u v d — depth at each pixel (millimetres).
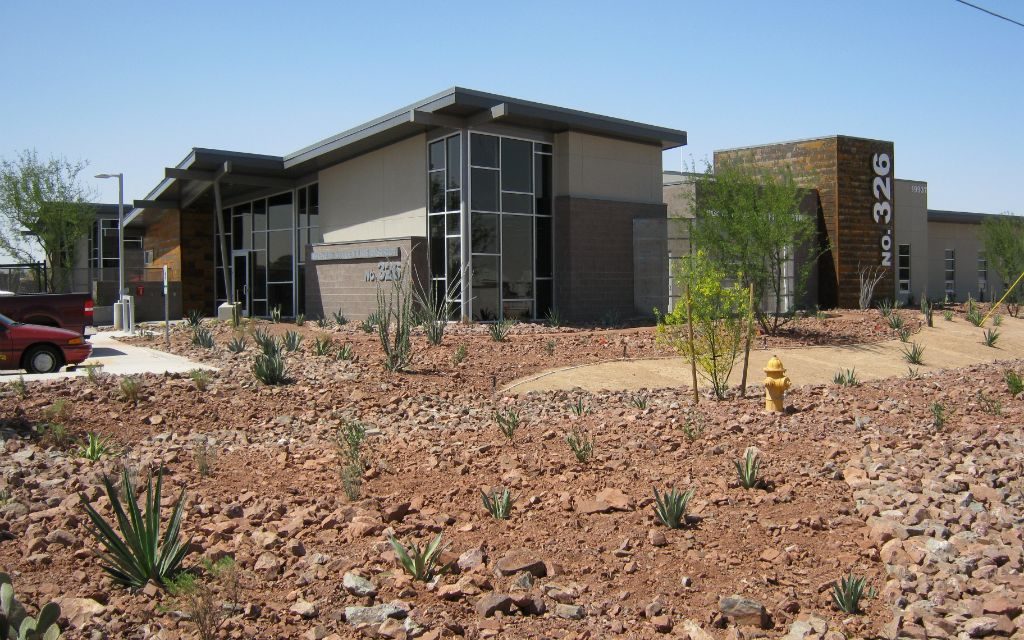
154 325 29344
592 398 13945
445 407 12875
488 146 24391
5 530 6336
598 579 5496
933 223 45281
